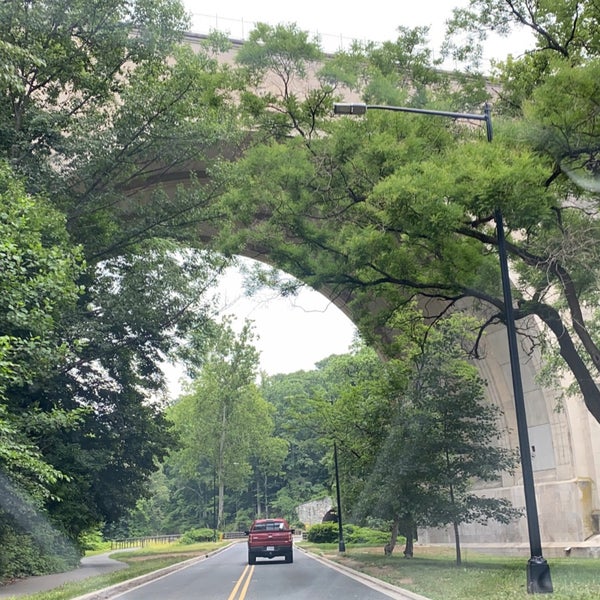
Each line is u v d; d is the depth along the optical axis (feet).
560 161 49.75
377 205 53.06
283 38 58.70
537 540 40.47
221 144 80.48
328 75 57.93
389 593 49.19
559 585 43.55
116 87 78.02
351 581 60.85
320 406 97.14
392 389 76.13
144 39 74.33
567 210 58.23
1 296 43.50
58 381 81.92
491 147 46.75
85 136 75.00
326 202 56.75
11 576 67.72
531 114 48.14
